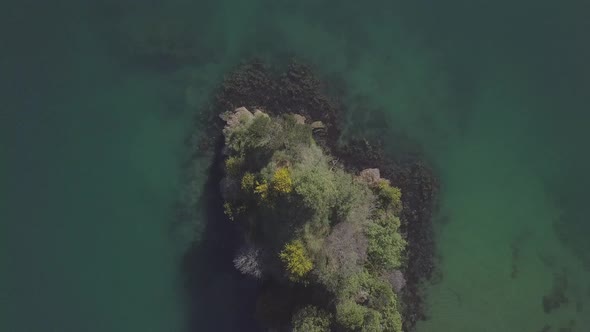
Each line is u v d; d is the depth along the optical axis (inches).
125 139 1530.5
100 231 1517.0
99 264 1515.7
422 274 1578.5
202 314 1526.8
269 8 1571.1
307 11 1581.0
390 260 1422.2
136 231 1524.4
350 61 1578.5
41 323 1492.4
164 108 1533.0
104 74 1531.7
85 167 1518.2
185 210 1524.4
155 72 1535.4
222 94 1523.1
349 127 1555.1
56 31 1529.3
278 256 1312.7
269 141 1325.0
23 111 1504.7
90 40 1534.2
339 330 1334.9
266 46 1550.2
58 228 1507.1
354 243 1385.3
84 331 1502.2
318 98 1539.1
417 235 1574.8
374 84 1582.2
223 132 1482.5
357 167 1546.5
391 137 1573.6
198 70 1536.7
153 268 1524.4
